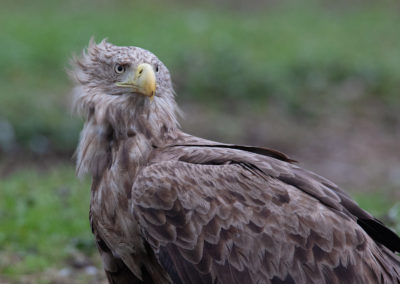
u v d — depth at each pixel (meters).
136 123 8.20
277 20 32.44
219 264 7.63
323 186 7.89
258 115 21.73
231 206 7.64
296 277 7.53
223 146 8.33
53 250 11.66
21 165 17.34
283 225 7.59
